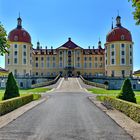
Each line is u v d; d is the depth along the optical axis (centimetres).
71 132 1364
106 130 1424
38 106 2780
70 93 5447
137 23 1750
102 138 1230
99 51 12219
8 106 2242
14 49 10319
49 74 11950
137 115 1703
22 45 10350
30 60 10712
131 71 10200
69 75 11856
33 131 1387
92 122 1692
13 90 3073
